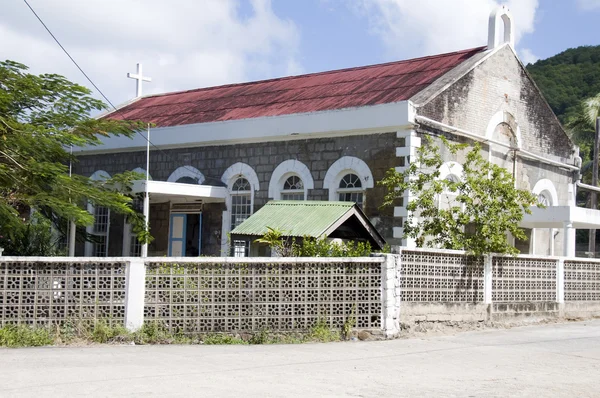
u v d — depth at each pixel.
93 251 26.05
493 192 16.23
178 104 27.88
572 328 15.77
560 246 25.06
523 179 23.53
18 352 10.53
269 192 21.53
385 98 20.83
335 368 9.63
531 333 14.49
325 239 14.49
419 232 17.91
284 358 10.40
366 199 19.61
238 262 12.32
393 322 13.05
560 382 8.95
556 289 17.44
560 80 51.12
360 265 12.93
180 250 23.62
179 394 7.56
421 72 22.31
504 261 16.05
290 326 12.51
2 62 16.48
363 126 19.53
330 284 12.73
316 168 20.62
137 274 11.93
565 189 25.62
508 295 16.12
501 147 22.50
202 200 23.03
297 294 12.57
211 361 9.97
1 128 15.31
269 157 21.64
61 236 22.73
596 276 18.70
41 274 11.73
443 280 14.58
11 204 17.33
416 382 8.70
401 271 13.68
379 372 9.39
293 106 22.94
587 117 36.69
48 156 17.09
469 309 15.07
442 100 20.08
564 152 25.52
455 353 11.32
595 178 32.91
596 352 11.78
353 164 19.92
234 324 12.30
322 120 20.34
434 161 17.17
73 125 18.42
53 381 8.18
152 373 8.86
